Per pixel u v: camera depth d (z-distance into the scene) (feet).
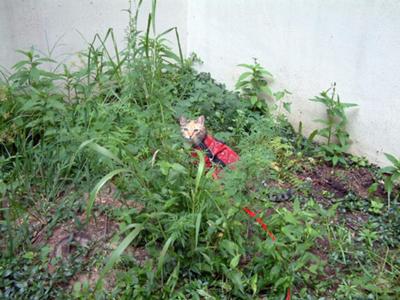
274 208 9.84
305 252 9.18
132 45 14.23
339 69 13.48
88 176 10.80
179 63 18.44
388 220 11.28
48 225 10.19
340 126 13.66
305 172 13.48
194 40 19.53
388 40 11.94
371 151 13.41
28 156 11.78
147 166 9.75
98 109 12.05
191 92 16.71
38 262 9.36
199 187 8.96
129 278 8.58
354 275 9.36
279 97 14.93
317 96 14.33
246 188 9.22
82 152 11.09
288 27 14.80
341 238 10.32
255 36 16.24
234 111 15.46
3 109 12.59
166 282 8.70
